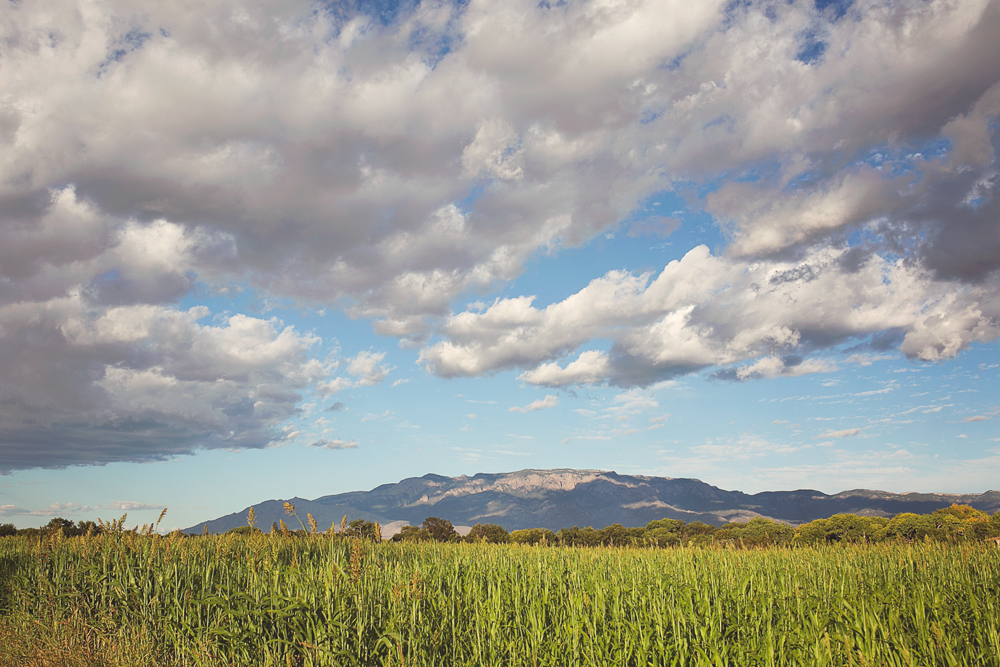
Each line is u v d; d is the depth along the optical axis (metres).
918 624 7.90
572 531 69.75
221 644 8.55
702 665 7.24
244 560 11.63
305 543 13.63
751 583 10.24
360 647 7.79
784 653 7.58
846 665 7.30
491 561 13.45
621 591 10.08
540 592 10.05
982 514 75.19
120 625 9.70
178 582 10.07
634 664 7.80
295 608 8.41
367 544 13.26
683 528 64.50
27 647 9.05
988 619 7.96
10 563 12.82
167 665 8.53
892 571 12.51
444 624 8.34
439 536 64.88
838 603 9.04
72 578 11.18
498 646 7.92
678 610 8.45
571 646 7.80
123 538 12.58
